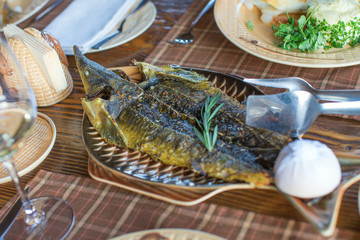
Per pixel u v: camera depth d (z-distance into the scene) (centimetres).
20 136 41
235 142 48
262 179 43
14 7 81
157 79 59
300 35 64
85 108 53
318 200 42
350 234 40
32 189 49
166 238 40
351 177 43
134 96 55
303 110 48
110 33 74
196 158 47
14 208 46
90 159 51
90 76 58
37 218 45
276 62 62
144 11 78
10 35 60
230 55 68
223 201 46
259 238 41
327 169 41
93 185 49
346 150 49
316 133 52
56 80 60
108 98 58
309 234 41
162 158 49
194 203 44
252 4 74
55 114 61
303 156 41
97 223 44
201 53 69
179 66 65
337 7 64
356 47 63
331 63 59
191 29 75
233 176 45
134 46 73
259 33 70
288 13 71
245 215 43
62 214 45
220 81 59
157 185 46
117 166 49
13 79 43
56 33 72
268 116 48
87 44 69
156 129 51
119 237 40
